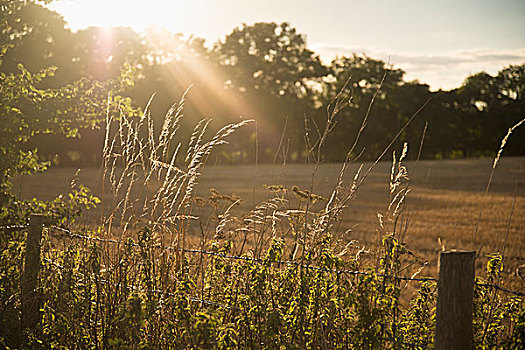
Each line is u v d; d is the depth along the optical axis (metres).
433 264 10.62
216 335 3.47
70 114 5.80
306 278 3.52
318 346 3.47
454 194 30.66
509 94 79.12
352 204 25.53
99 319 4.19
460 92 80.19
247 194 28.44
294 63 78.12
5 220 5.47
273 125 73.38
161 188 4.37
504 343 3.17
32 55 38.53
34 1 6.66
